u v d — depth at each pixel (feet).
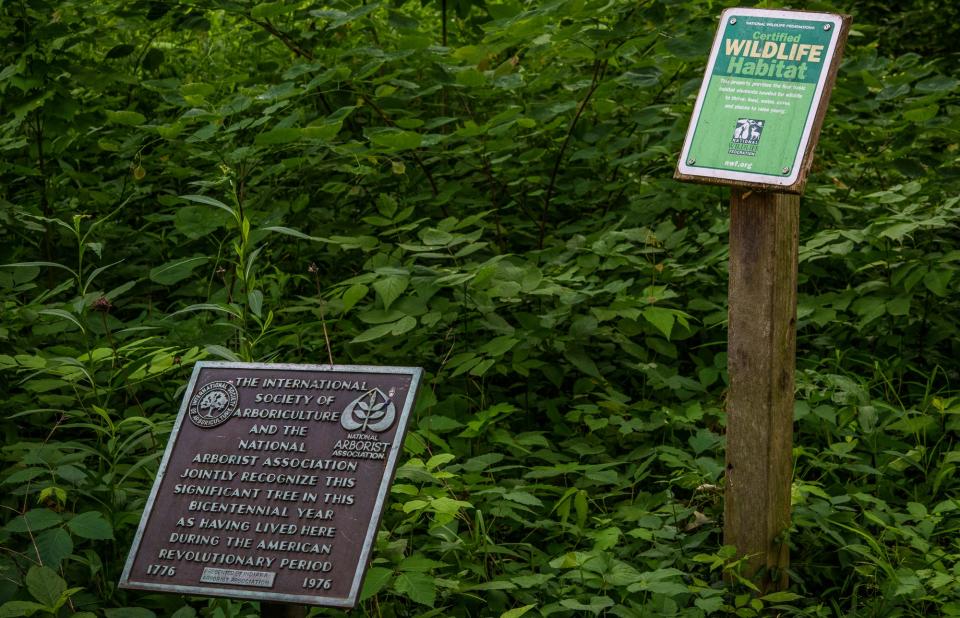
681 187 15.48
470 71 14.30
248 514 7.99
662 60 14.82
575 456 12.30
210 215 14.24
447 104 17.79
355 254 16.25
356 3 15.71
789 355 9.36
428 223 16.31
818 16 8.98
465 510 10.58
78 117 16.14
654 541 9.96
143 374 10.89
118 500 9.90
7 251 14.24
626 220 15.75
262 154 14.98
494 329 12.88
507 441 11.53
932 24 28.89
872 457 11.68
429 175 16.12
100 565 9.05
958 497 11.19
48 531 8.77
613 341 13.80
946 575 8.71
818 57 8.91
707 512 10.69
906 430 11.54
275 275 14.03
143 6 16.08
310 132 12.94
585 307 13.91
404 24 15.03
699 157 9.09
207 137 13.67
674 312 12.08
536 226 16.60
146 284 15.80
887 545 10.36
